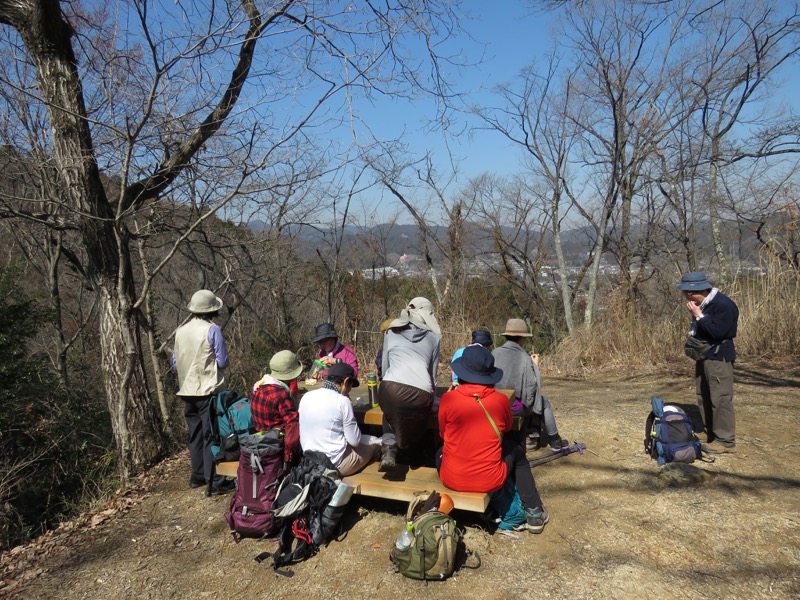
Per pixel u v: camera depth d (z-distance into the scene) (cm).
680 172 1387
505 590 330
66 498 629
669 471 455
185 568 378
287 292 1308
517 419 418
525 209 1639
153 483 532
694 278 505
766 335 852
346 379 411
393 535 395
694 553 351
